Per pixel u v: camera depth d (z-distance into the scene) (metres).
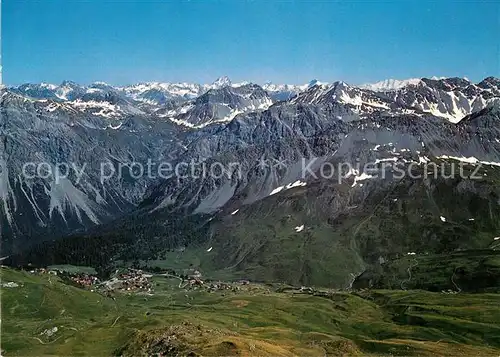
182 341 161.25
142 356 163.88
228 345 148.38
